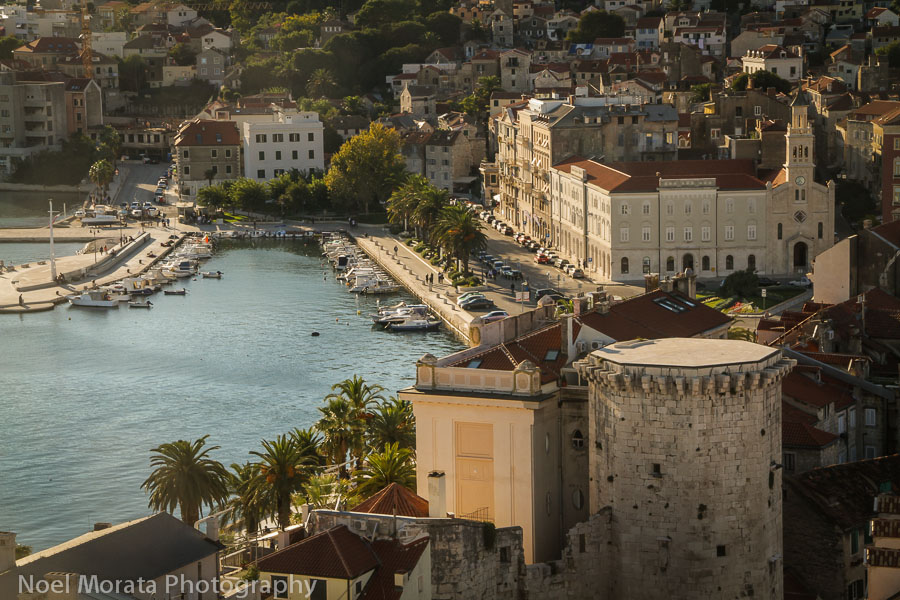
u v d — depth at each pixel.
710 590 115.06
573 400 129.75
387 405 173.12
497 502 129.38
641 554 116.31
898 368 170.75
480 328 147.50
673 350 120.56
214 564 116.81
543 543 129.38
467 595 112.19
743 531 115.44
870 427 157.62
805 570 130.00
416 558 108.94
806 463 143.25
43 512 191.12
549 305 152.12
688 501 114.69
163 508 159.25
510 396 128.12
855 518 129.62
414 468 143.25
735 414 114.44
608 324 139.75
